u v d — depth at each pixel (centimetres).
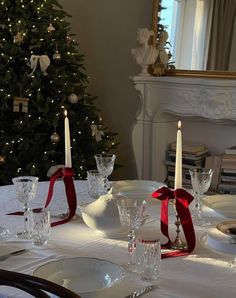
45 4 360
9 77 334
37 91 347
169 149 412
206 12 378
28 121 343
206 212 188
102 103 460
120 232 159
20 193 163
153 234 162
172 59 396
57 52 360
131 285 122
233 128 398
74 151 368
